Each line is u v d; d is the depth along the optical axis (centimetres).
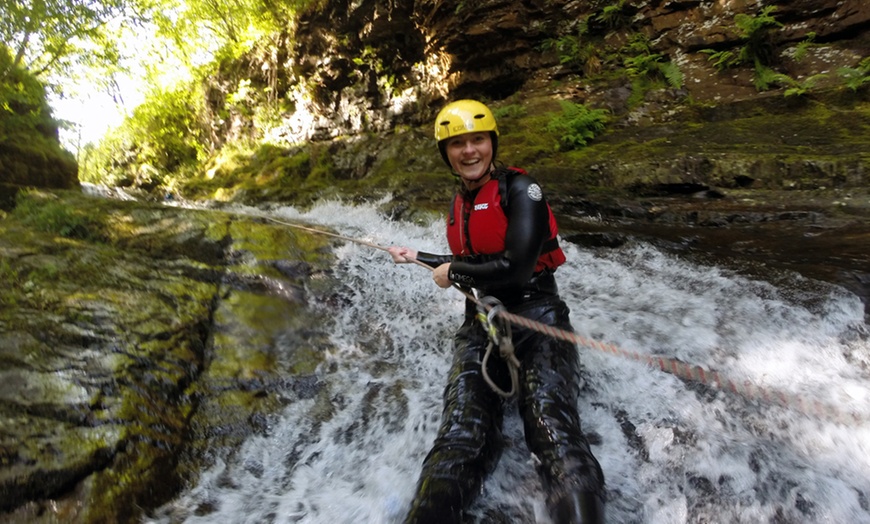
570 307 348
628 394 254
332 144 1203
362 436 244
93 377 228
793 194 512
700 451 216
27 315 263
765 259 378
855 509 186
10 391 212
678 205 548
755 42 724
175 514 201
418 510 170
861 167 498
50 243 360
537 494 201
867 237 396
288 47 1391
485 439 201
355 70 1248
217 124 1650
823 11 694
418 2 1031
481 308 224
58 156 739
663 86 792
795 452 212
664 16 830
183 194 1390
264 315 318
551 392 204
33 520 175
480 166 220
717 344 285
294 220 575
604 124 788
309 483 221
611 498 202
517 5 921
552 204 607
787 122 633
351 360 300
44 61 920
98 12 912
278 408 259
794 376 255
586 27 885
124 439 208
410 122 1145
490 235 215
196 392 253
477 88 1020
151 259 357
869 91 617
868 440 211
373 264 396
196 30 1585
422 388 274
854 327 281
